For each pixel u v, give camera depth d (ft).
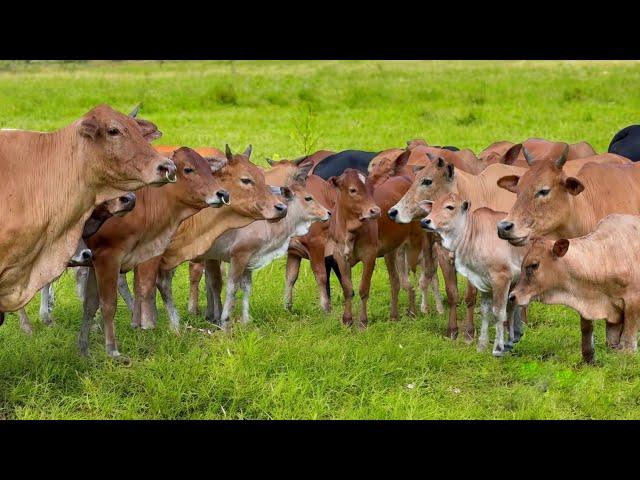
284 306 70.38
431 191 64.18
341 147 127.24
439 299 71.26
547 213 59.26
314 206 67.92
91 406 49.90
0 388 51.98
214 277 67.77
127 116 52.54
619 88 190.70
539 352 60.49
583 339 57.00
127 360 56.24
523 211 59.11
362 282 66.13
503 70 245.65
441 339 62.80
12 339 59.62
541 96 181.37
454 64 280.72
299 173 68.18
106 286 56.65
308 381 52.29
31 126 142.20
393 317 68.74
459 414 49.62
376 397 51.44
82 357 56.24
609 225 56.29
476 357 58.59
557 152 79.05
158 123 148.97
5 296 51.67
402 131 142.00
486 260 59.16
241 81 214.69
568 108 165.48
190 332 63.31
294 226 67.67
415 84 207.62
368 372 54.75
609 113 158.30
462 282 78.54
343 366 55.21
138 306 63.36
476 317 69.82
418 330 65.10
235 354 55.26
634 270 55.26
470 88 196.75
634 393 52.54
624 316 55.98
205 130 141.59
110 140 51.31
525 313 66.95
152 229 58.85
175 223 60.03
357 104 175.83
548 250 54.13
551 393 52.26
